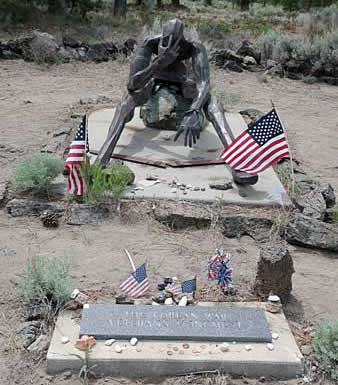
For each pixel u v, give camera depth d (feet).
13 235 11.56
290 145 18.39
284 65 29.32
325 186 13.89
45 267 9.74
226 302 9.30
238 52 30.42
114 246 11.31
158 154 15.05
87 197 12.39
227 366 7.93
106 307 8.75
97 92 23.63
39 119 19.26
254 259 11.14
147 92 15.72
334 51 28.55
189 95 16.49
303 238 11.68
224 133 14.52
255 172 12.53
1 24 33.14
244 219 12.07
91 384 7.71
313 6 60.08
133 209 12.41
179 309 8.79
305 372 8.05
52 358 7.86
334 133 20.10
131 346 8.10
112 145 13.75
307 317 9.41
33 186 12.57
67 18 36.81
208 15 53.26
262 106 23.12
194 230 12.08
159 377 7.88
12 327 8.79
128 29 36.76
